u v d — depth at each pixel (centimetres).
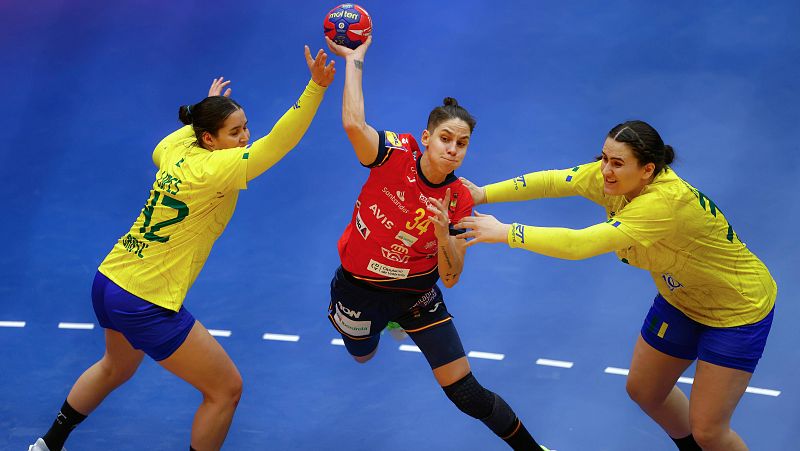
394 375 2392
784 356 2412
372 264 1912
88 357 2439
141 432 2169
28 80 3791
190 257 1895
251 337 2531
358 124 1780
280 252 2889
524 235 1728
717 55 3781
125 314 1850
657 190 1739
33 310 2625
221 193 1861
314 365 2427
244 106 3581
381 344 2519
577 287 2723
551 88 3659
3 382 2330
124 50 3972
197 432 1909
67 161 3325
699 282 1819
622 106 3531
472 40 3972
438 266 1852
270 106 3578
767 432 2159
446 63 3819
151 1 4312
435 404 2283
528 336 2519
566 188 1980
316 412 2248
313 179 3219
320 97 1800
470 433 2180
